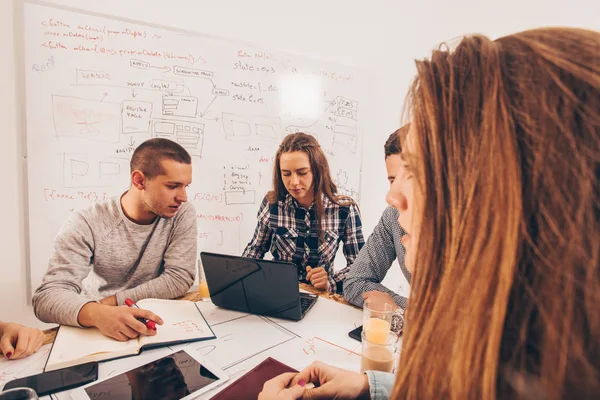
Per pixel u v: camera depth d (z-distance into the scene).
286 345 0.76
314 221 1.68
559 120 0.20
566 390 0.19
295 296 0.86
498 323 0.22
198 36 1.51
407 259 0.31
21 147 1.21
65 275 1.16
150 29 1.40
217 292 0.93
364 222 2.20
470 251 0.23
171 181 1.35
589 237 0.19
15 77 1.18
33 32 1.19
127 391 0.57
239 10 1.62
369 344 0.68
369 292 1.03
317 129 1.92
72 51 1.26
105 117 1.34
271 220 1.70
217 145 1.62
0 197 1.20
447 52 0.27
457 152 0.24
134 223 1.33
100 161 1.35
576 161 0.20
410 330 0.28
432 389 0.25
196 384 0.60
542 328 0.20
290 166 1.61
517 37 0.24
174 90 1.48
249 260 0.85
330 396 0.53
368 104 2.09
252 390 0.58
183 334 0.78
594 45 0.21
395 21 2.08
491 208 0.22
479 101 0.23
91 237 1.27
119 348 0.70
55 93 1.25
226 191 1.67
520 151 0.21
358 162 2.11
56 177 1.27
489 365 0.22
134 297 1.06
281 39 1.75
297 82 1.81
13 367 0.65
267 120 1.75
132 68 1.38
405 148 0.29
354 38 1.97
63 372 0.62
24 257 1.25
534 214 0.21
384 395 0.53
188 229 1.41
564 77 0.21
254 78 1.68
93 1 1.28
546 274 0.20
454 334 0.24
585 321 0.19
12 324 0.77
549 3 1.88
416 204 0.27
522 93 0.22
